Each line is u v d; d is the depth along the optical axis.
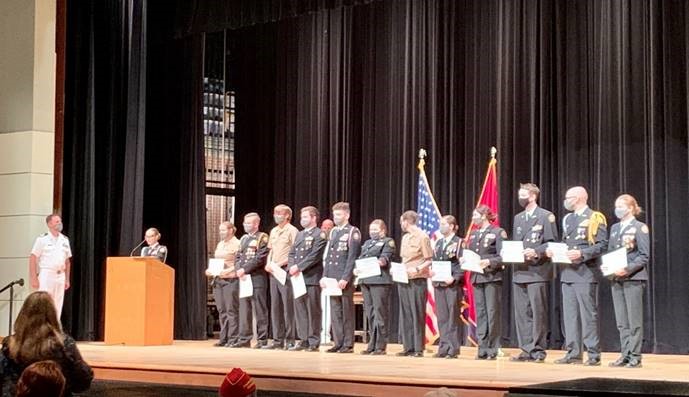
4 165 10.77
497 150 10.48
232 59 12.73
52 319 4.56
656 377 6.48
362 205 11.48
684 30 9.40
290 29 12.14
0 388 4.44
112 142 11.69
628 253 7.51
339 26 11.73
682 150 9.30
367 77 11.53
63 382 3.34
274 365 7.16
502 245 7.97
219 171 12.78
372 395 6.10
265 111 12.32
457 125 10.84
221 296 10.02
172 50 12.39
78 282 11.36
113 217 11.71
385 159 11.36
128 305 10.05
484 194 10.05
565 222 7.89
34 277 9.89
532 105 10.26
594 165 9.86
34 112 10.66
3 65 10.91
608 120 9.74
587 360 7.57
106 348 9.51
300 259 9.23
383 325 8.67
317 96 11.88
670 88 9.39
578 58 10.02
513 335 10.13
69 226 11.34
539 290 7.90
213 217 12.74
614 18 9.78
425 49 11.07
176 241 12.28
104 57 11.73
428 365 7.28
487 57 10.65
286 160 12.12
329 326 10.77
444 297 8.39
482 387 5.75
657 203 9.36
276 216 9.67
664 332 9.22
